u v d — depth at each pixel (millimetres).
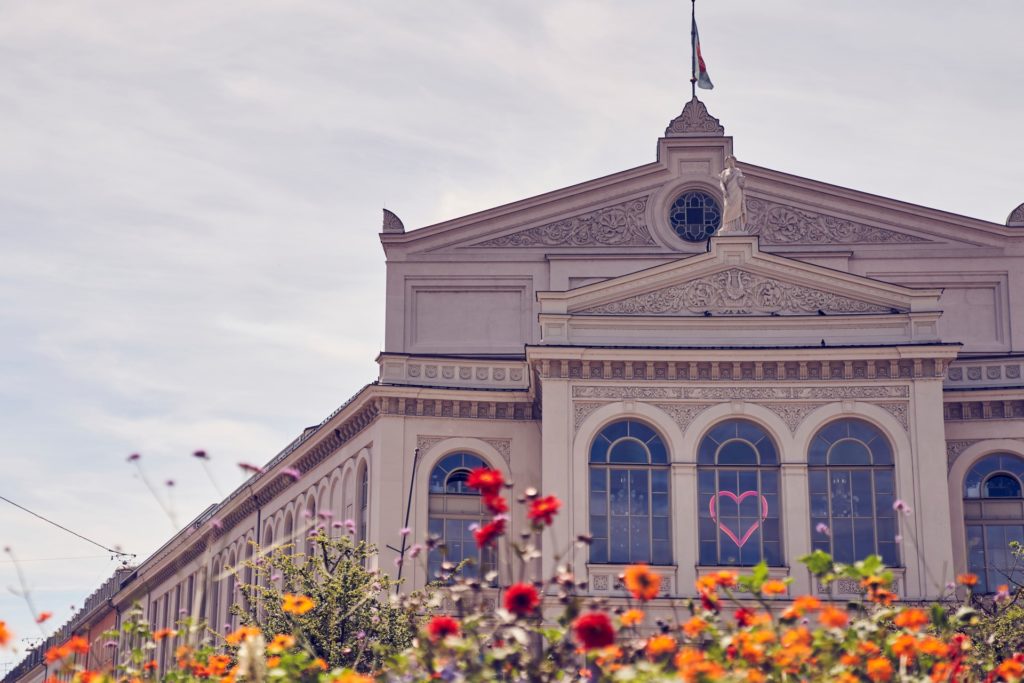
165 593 76312
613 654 17484
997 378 45781
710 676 16562
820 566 19234
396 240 50406
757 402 43188
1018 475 45344
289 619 37562
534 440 46500
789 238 50375
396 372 46531
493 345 49906
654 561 42219
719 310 43906
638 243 50438
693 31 51531
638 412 43062
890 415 42969
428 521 45562
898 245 50219
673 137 50719
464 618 18406
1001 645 34188
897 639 18953
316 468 52625
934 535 42094
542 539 42656
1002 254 50031
